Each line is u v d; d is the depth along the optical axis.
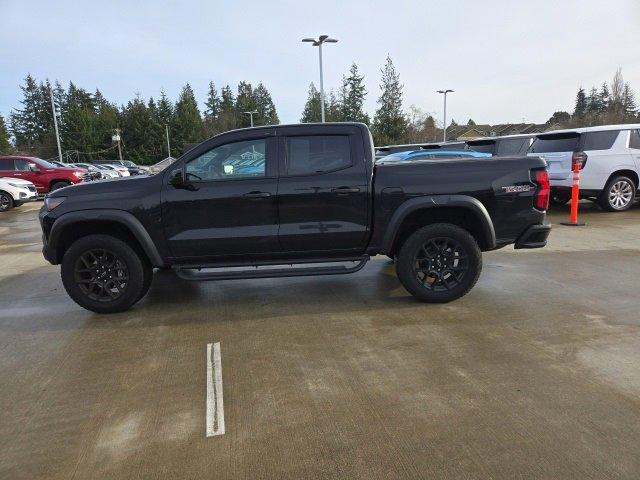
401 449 2.54
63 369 3.61
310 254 4.84
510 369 3.39
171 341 4.09
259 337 4.12
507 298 4.96
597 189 10.05
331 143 4.71
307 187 4.62
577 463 2.38
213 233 4.66
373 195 4.68
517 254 7.00
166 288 5.75
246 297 5.29
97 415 2.96
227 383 3.31
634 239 7.77
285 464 2.45
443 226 4.71
